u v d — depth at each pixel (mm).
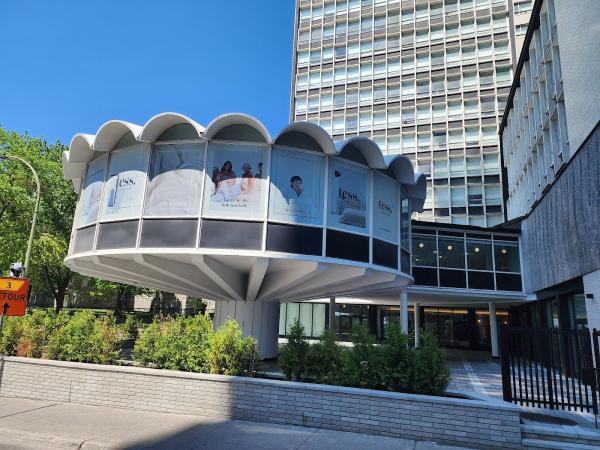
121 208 11547
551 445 6895
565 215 14867
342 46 51469
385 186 13281
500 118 42906
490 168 41938
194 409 8312
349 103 49188
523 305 23938
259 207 10969
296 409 7832
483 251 21703
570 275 14438
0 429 7168
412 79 47375
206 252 10594
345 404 7621
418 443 6984
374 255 12242
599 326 12117
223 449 6445
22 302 10383
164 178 11273
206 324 10312
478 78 44844
